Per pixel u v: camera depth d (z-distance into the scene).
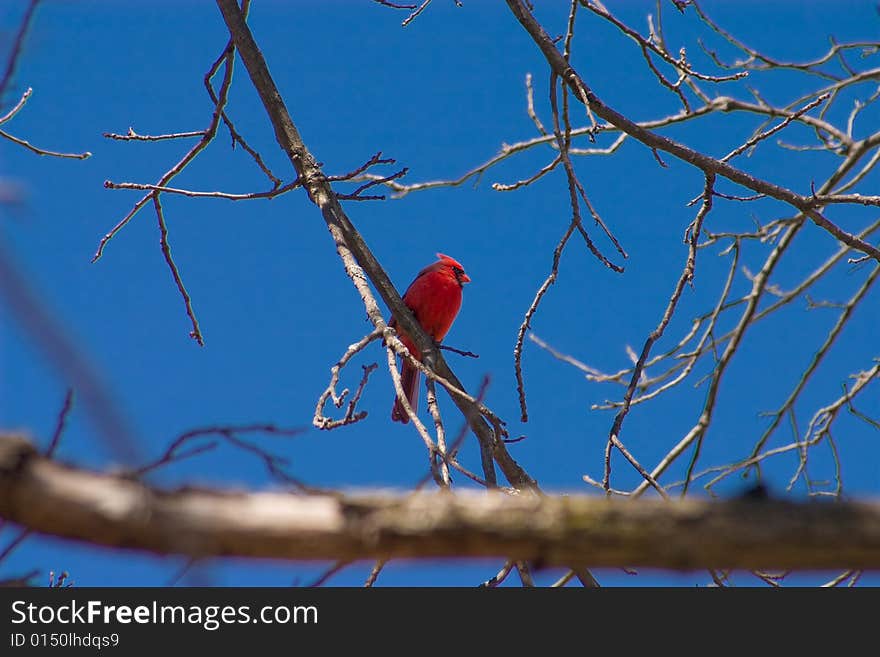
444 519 3.91
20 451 3.70
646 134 9.85
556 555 3.94
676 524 3.91
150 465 3.81
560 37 9.69
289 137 11.14
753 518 3.90
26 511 3.68
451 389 8.48
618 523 3.92
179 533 3.74
